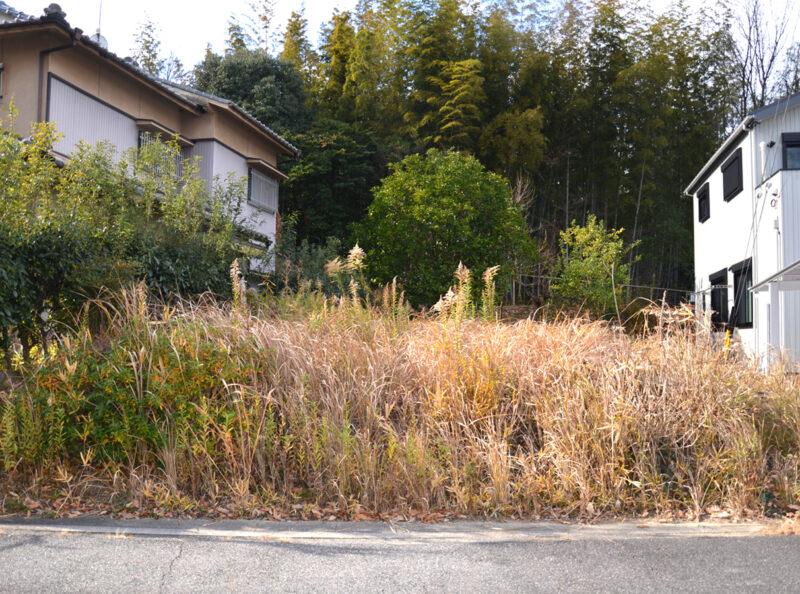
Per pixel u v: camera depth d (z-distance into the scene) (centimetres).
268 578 375
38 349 687
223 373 593
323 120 2859
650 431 581
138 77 1555
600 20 3138
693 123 3198
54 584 360
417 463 536
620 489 540
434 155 1984
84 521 483
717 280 1897
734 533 471
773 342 1263
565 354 656
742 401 618
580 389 599
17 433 552
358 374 644
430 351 681
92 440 578
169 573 379
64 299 736
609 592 358
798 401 629
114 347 620
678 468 564
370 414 600
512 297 2409
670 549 432
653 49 3141
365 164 2688
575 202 3098
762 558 411
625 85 2991
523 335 716
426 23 2955
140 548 422
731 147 1722
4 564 389
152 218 1116
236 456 557
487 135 2820
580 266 2120
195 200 1198
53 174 925
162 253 951
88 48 1398
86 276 732
